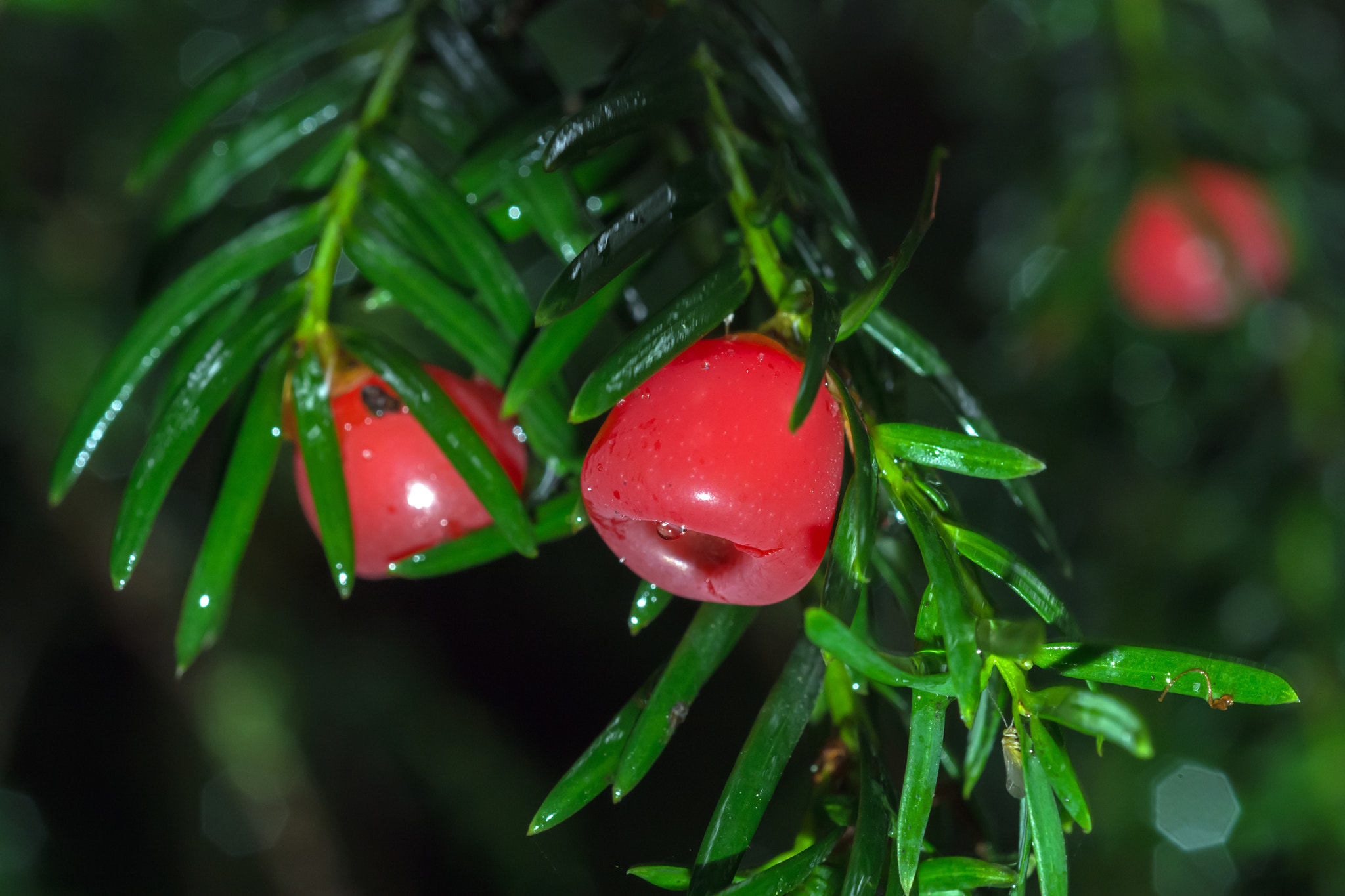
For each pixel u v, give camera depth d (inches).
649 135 9.2
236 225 9.7
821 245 8.9
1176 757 11.7
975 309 14.5
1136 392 13.1
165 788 12.8
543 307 8.2
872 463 8.2
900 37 16.5
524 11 9.3
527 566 14.8
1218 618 12.2
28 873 12.6
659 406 8.2
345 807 13.0
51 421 12.1
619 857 12.9
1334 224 12.7
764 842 11.4
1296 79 12.8
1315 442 12.2
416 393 8.6
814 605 8.5
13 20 11.6
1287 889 11.6
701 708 14.0
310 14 9.4
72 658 13.1
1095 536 13.2
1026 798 8.2
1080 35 12.9
